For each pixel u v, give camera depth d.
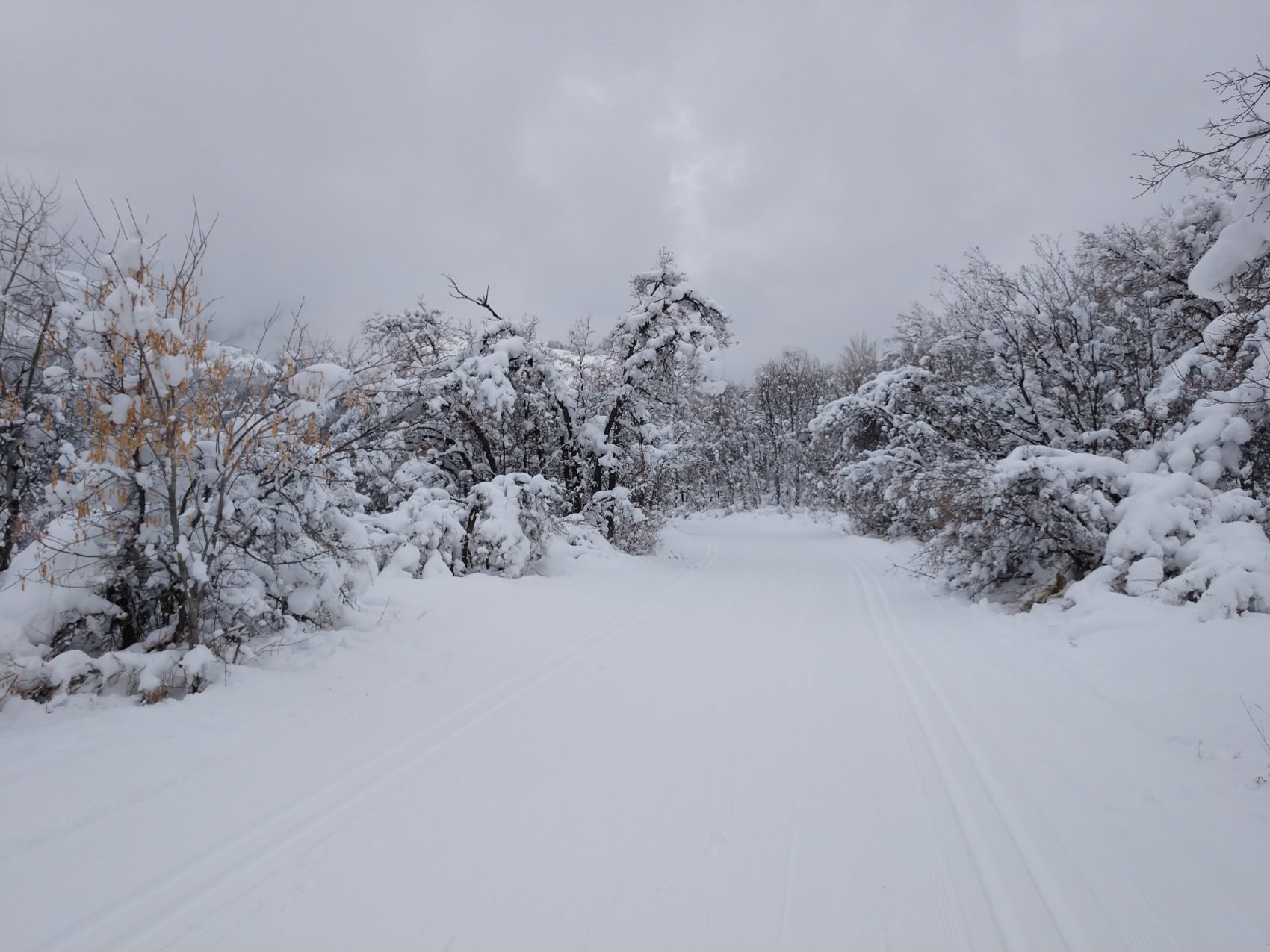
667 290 16.45
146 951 2.60
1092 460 9.43
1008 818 3.61
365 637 6.99
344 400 6.75
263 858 3.23
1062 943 2.65
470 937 2.68
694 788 4.00
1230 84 5.41
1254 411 8.55
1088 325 14.42
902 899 2.93
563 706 5.49
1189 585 7.10
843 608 10.11
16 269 5.73
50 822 3.43
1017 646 7.31
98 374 5.23
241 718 4.92
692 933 2.71
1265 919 2.74
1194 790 3.81
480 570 11.89
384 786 4.00
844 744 4.68
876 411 22.89
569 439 16.56
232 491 6.20
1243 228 8.06
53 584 5.04
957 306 16.39
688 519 36.62
